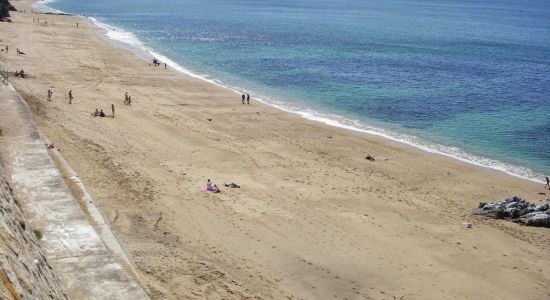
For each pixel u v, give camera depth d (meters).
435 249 24.14
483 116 50.94
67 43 80.12
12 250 8.92
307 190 30.06
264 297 18.61
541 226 27.11
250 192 29.00
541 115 51.78
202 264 20.06
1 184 11.80
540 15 187.75
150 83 57.28
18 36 81.88
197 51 84.31
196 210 25.97
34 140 22.34
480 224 27.14
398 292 20.47
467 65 80.50
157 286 16.97
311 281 20.59
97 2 175.12
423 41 107.62
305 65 74.81
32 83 51.16
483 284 21.56
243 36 104.94
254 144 38.34
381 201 29.28
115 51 77.00
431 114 51.00
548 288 21.52
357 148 39.09
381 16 166.62
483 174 35.28
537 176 35.59
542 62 85.44
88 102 46.31
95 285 12.53
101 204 24.98
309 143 39.56
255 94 55.75
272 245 23.19
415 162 36.81
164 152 34.84
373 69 73.94
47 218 15.41
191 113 45.97
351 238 24.52
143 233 22.61
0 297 6.64
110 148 34.00
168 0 194.88
